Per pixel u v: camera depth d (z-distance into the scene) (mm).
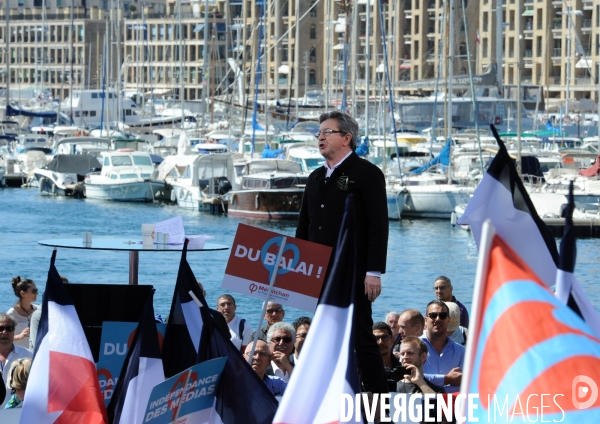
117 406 10062
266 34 108500
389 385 12922
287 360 14422
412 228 68625
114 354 11492
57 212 78000
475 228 9102
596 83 185000
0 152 112375
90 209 80125
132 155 88188
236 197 75062
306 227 11977
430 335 14727
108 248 12859
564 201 64438
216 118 141750
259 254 11195
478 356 6398
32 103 154750
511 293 6383
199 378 9602
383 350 14328
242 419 9789
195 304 10625
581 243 59625
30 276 44812
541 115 130625
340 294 8117
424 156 89812
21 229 67188
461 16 130250
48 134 127500
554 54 192750
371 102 117438
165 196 84438
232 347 9883
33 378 10047
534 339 6328
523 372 6309
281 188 73812
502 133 104812
